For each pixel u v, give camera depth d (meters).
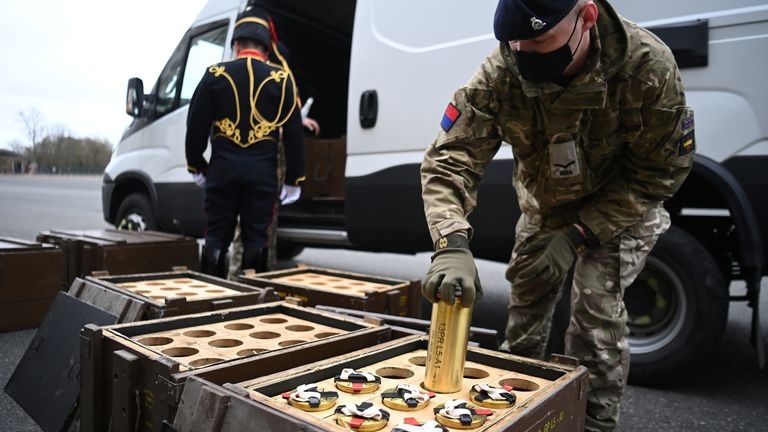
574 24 1.11
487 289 4.54
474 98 1.36
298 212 4.08
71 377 1.42
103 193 4.69
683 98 1.35
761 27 1.96
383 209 2.90
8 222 8.52
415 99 2.77
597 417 1.52
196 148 2.66
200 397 0.88
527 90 1.26
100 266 2.82
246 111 2.58
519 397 1.03
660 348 2.25
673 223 2.36
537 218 1.72
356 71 3.02
